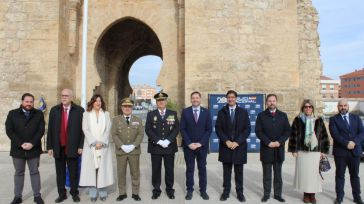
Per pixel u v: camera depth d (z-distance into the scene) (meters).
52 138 7.89
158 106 8.29
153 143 8.10
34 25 14.87
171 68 16.06
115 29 18.92
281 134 7.91
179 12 15.82
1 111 14.77
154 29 16.31
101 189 8.00
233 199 8.00
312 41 16.83
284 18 15.39
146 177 10.50
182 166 12.16
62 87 15.16
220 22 15.01
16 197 7.58
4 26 14.94
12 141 7.48
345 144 7.53
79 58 16.45
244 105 14.74
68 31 15.88
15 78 14.80
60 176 7.92
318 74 16.70
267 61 15.18
